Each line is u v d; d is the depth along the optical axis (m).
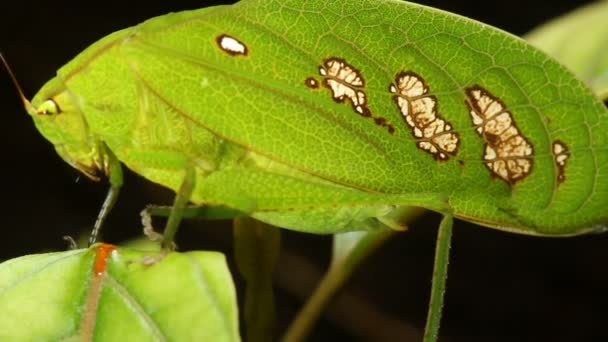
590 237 0.31
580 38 0.18
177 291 0.13
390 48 0.15
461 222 0.32
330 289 0.17
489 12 0.36
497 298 0.30
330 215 0.15
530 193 0.15
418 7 0.14
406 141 0.15
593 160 0.15
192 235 0.28
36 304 0.13
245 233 0.15
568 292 0.30
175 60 0.15
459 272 0.31
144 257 0.14
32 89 0.31
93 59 0.15
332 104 0.15
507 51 0.14
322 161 0.15
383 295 0.30
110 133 0.15
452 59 0.14
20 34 0.31
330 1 0.14
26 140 0.30
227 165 0.15
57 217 0.29
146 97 0.15
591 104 0.14
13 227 0.28
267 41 0.15
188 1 0.34
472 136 0.15
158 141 0.15
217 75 0.15
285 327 0.29
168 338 0.13
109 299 0.13
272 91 0.15
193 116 0.15
